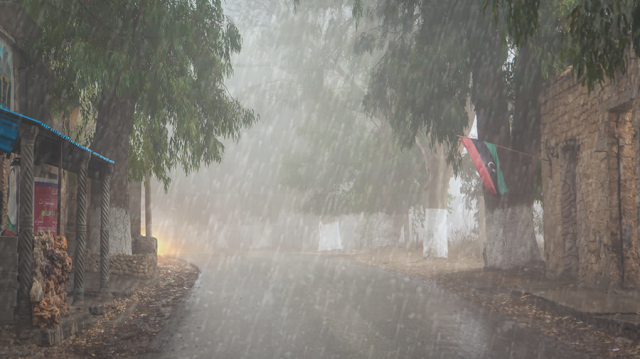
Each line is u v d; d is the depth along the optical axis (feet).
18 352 22.34
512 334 27.48
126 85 46.09
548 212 52.80
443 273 63.00
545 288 41.19
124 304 36.91
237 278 59.00
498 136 57.82
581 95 45.83
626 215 40.47
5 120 23.73
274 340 26.53
